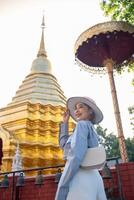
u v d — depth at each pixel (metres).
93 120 2.96
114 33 10.02
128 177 5.12
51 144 23.83
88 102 2.90
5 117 27.14
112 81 9.59
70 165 2.26
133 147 30.12
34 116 26.33
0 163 9.32
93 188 2.33
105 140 36.84
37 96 29.44
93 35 9.44
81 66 11.45
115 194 5.09
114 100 8.73
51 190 5.90
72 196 2.24
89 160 2.37
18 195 6.09
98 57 11.14
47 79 33.09
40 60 36.03
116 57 11.20
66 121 2.95
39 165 22.22
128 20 11.90
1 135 22.66
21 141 23.33
